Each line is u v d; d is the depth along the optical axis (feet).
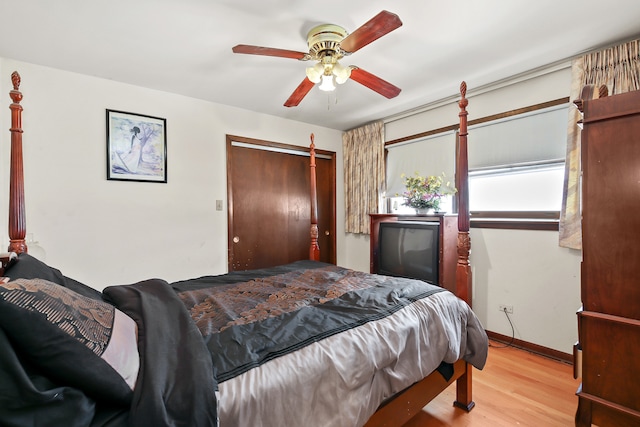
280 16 5.66
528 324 8.18
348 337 3.86
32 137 7.31
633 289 4.01
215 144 10.19
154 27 5.96
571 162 7.29
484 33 6.26
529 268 8.16
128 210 8.60
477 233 9.14
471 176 9.57
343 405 3.38
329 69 6.13
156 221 9.06
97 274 8.15
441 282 8.49
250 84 8.69
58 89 7.63
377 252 10.61
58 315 2.33
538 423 5.35
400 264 9.66
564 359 7.55
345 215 13.83
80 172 7.90
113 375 2.38
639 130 3.93
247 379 2.97
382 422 4.14
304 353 3.46
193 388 2.60
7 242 7.00
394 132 11.85
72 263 7.81
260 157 11.47
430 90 9.23
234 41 6.48
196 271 9.81
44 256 7.45
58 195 7.63
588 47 6.84
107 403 2.37
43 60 7.20
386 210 12.30
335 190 13.58
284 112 11.25
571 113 7.27
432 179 9.41
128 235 8.61
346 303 4.92
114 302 4.17
